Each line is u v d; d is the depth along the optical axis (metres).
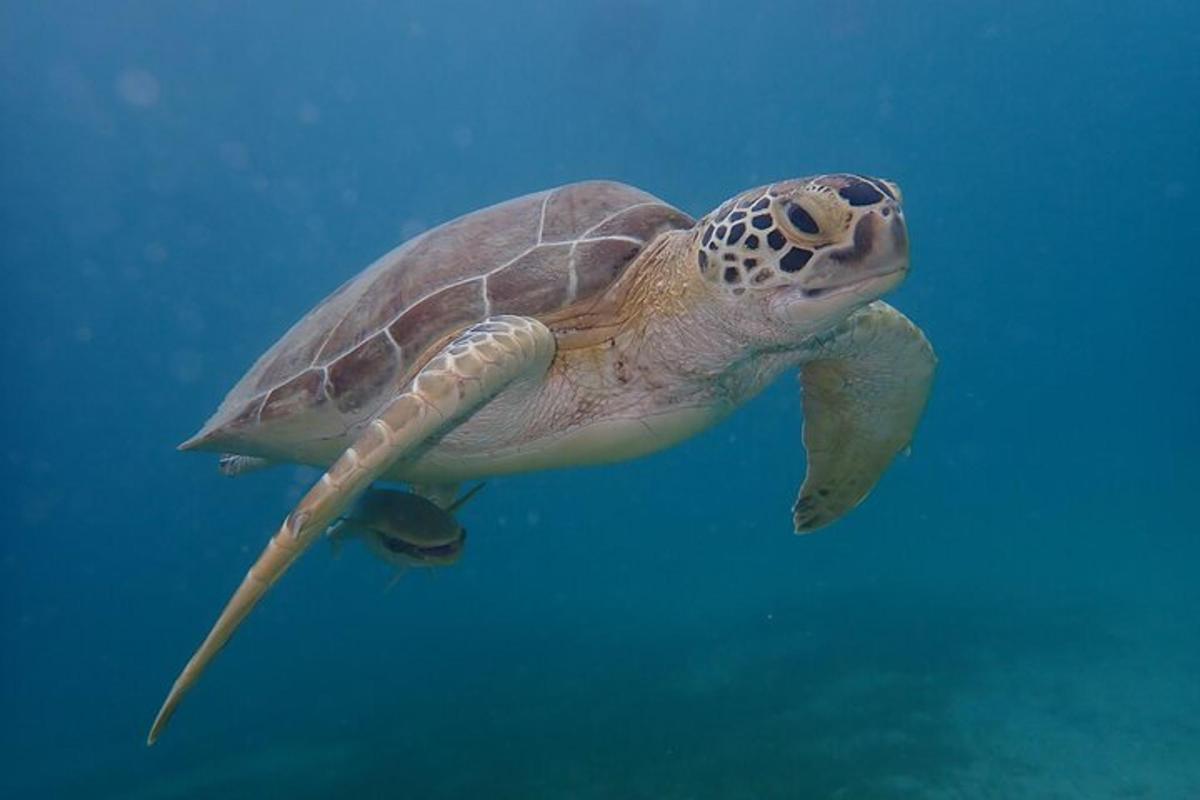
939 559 5.05
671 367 0.77
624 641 3.35
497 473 0.91
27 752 3.32
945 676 2.39
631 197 0.89
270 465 1.27
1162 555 4.46
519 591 6.13
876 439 1.00
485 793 1.73
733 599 4.25
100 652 6.36
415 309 0.80
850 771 1.72
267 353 1.10
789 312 0.66
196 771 2.40
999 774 1.71
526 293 0.78
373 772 2.01
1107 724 1.98
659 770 1.76
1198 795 1.60
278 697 3.33
